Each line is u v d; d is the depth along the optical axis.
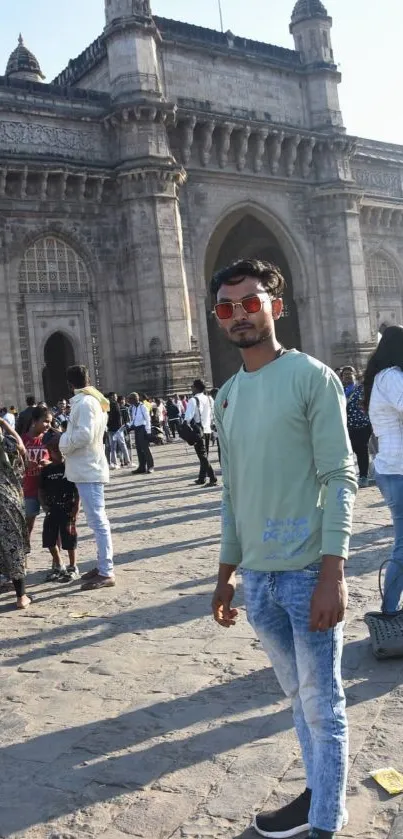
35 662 6.34
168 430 33.91
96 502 8.70
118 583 8.82
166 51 37.12
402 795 3.79
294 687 3.42
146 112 34.09
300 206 42.38
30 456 10.87
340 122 43.19
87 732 4.88
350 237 42.78
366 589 7.61
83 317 34.38
